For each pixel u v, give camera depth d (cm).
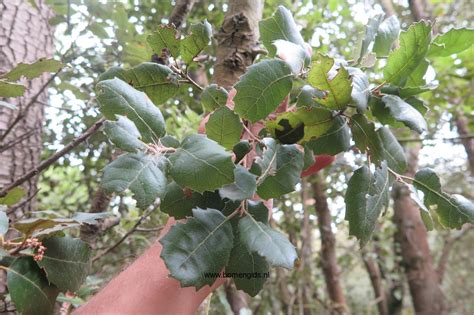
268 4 90
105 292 32
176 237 24
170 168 23
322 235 185
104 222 66
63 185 112
